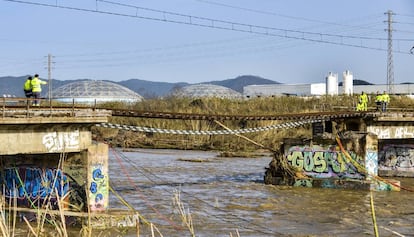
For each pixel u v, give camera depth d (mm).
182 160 56531
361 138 35250
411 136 38562
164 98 93188
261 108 83562
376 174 35438
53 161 23078
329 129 38906
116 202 29922
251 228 23891
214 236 22109
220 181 40031
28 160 23516
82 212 22234
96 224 22031
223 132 32906
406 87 117188
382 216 26812
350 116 36875
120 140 74750
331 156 36219
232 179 41312
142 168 48750
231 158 59844
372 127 37156
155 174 44281
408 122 38062
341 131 37656
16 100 21234
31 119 21062
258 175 44031
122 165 51000
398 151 42188
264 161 56438
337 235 22656
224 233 22734
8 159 23891
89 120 22953
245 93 142625
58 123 21969
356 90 123438
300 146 37281
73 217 22547
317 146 36719
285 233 22984
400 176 41938
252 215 26969
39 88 31500
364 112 37438
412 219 26078
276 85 138375
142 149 71562
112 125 26859
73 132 22875
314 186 36312
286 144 37781
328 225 24688
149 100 91688
